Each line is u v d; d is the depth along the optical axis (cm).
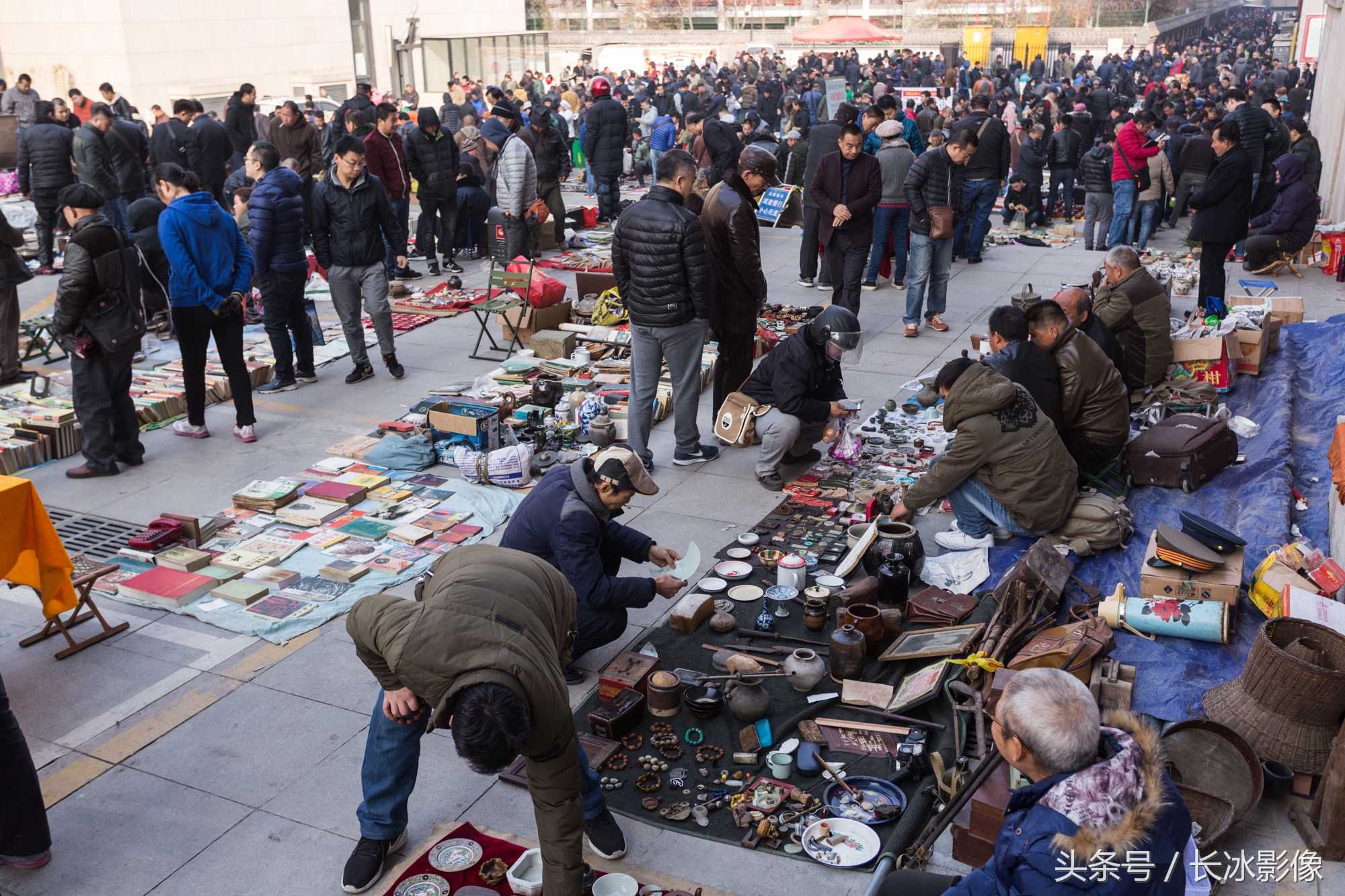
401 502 655
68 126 1380
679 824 382
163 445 757
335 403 841
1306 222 1188
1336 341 857
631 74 3419
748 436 664
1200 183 1496
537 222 1208
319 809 393
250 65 2834
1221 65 3828
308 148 1297
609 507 444
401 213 1220
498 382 832
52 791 404
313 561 582
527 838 376
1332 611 427
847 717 439
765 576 562
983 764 370
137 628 520
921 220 955
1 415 759
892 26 5403
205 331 734
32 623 526
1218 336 804
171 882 358
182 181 698
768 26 5628
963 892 244
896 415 793
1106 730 244
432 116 1196
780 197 1120
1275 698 381
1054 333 601
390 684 304
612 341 920
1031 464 538
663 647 497
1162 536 480
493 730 252
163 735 437
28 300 1146
